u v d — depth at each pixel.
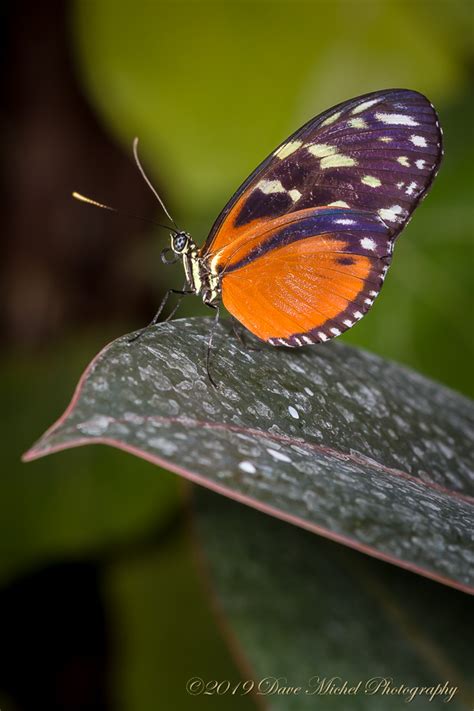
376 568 0.34
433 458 0.32
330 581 0.34
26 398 0.42
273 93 0.42
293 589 0.34
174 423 0.29
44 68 0.45
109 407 0.29
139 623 0.39
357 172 0.34
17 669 0.43
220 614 0.33
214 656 0.39
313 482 0.29
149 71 0.42
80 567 0.43
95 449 0.40
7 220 0.45
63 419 0.29
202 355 0.31
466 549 0.30
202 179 0.42
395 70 0.43
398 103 0.34
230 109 0.42
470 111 0.42
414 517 0.30
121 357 0.30
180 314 0.42
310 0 0.43
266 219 0.35
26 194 0.45
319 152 0.34
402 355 0.40
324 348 0.34
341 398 0.32
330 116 0.34
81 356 0.43
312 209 0.34
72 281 0.46
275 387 0.32
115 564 0.40
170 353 0.31
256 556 0.34
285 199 0.35
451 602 0.33
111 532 0.39
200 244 0.42
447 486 0.32
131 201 0.46
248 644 0.33
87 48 0.42
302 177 0.35
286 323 0.34
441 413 0.34
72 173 0.45
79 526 0.39
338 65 0.43
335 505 0.29
